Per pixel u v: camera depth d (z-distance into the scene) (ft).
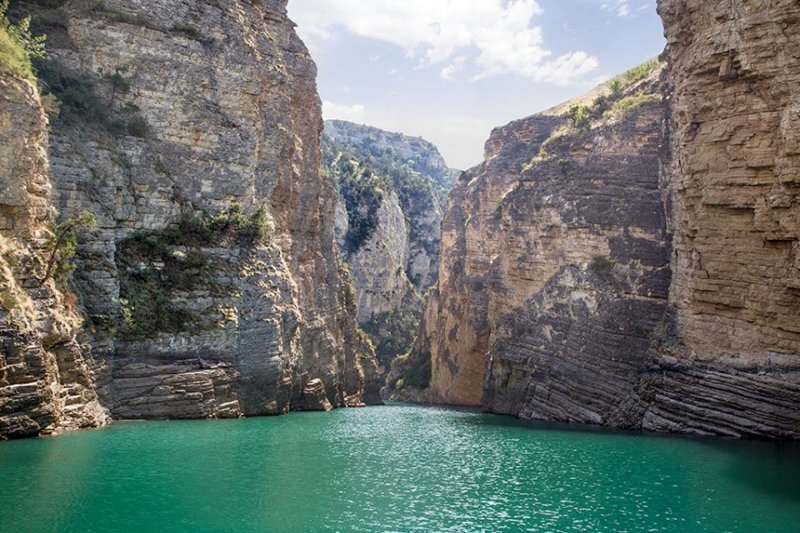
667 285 136.26
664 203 141.59
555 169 168.04
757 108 103.50
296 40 175.73
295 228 166.20
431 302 288.10
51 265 89.51
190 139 126.11
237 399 116.37
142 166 118.32
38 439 81.51
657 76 170.30
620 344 135.54
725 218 108.68
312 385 154.81
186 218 122.93
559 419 141.38
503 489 75.87
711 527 62.59
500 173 221.46
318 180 178.50
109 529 55.98
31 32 113.60
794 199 96.89
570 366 143.95
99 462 75.25
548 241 160.56
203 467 78.02
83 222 94.12
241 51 135.85
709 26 112.88
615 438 111.86
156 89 123.34
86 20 118.73
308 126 176.24
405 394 274.98
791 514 66.64
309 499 68.54
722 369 108.27
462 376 225.15
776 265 102.01
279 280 133.90
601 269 147.02
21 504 60.49
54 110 105.19
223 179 129.70
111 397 100.07
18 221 86.02
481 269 225.56
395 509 66.64
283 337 132.57
